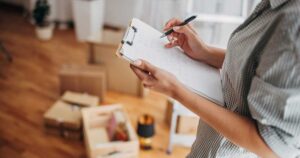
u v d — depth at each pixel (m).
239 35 0.73
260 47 0.62
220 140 0.78
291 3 0.57
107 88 2.43
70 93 2.18
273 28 0.60
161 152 1.95
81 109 1.97
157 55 0.81
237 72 0.69
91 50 2.29
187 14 1.90
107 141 1.83
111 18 2.95
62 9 3.20
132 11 2.84
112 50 2.25
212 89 0.77
